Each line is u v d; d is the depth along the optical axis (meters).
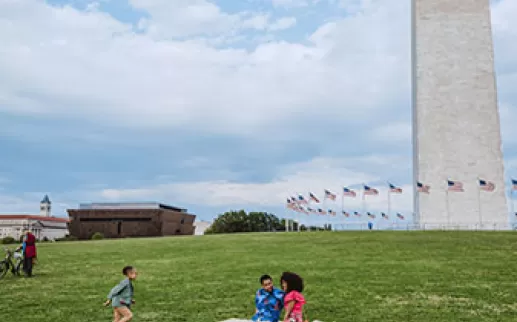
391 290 19.58
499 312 16.12
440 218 62.44
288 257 29.98
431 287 20.12
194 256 31.84
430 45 66.88
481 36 66.25
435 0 67.62
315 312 16.22
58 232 131.62
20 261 24.89
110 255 33.47
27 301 18.55
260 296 11.80
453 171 63.53
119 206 102.19
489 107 64.56
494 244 34.91
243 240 41.44
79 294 19.83
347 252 31.83
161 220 96.19
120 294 13.29
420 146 64.88
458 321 15.03
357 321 15.07
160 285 21.53
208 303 17.73
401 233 43.66
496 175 62.81
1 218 121.56
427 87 66.00
